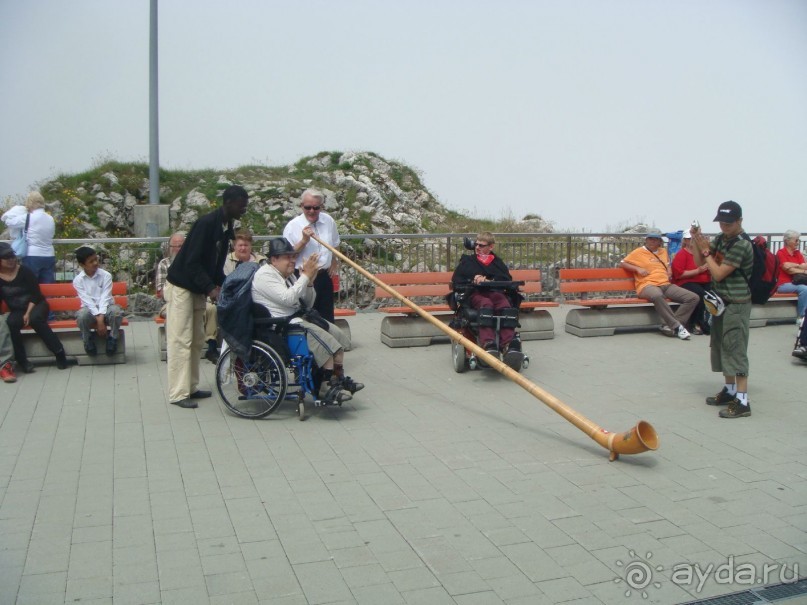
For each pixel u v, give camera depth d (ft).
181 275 21.49
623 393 23.62
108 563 12.99
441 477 16.80
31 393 23.47
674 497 15.75
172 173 58.85
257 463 17.66
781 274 34.55
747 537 13.99
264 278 20.45
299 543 13.71
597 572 12.72
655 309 33.24
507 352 24.26
